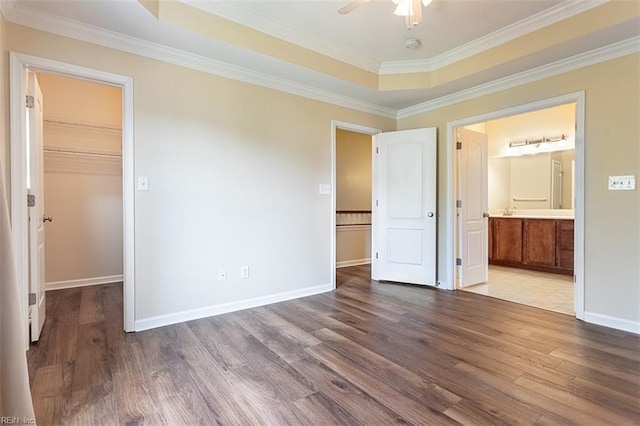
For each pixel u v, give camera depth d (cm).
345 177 607
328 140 399
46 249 402
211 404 173
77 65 248
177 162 293
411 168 427
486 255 451
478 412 166
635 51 265
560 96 309
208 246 311
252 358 225
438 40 321
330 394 182
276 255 357
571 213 519
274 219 355
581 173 296
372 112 445
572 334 265
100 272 436
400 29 302
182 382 194
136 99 273
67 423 158
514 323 291
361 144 626
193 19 257
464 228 423
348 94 398
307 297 376
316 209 391
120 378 198
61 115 409
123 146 271
